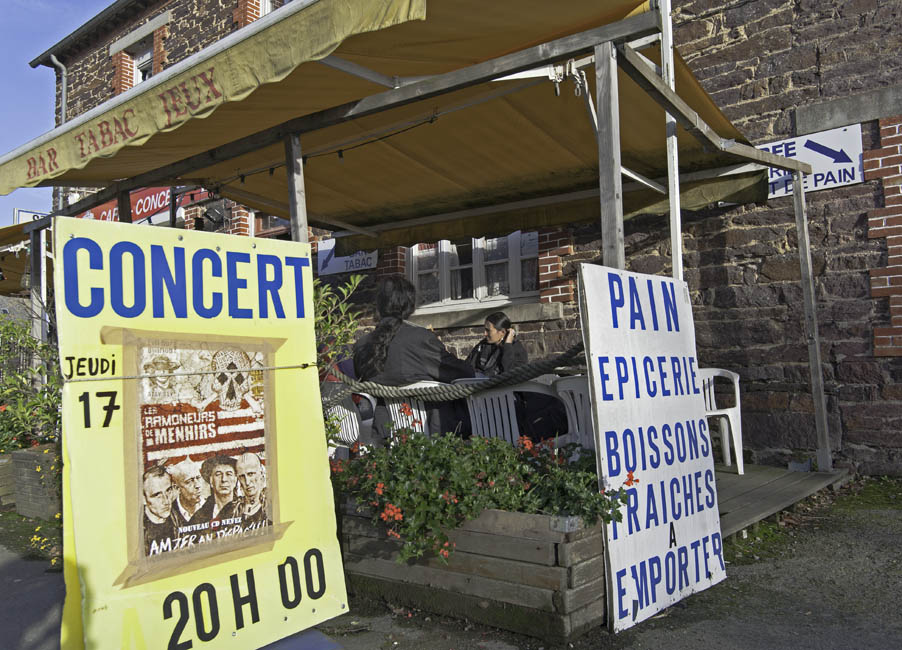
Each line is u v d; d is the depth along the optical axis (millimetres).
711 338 7094
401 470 3361
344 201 7246
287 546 2746
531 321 8195
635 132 5410
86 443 2285
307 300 3018
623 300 3471
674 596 3461
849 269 6402
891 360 6168
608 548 3117
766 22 6953
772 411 6707
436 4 3223
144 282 2510
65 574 2211
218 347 2676
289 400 2873
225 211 11250
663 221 7488
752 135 6977
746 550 4398
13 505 6402
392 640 3133
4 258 10445
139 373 2441
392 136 5457
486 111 5062
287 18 3162
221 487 2594
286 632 2658
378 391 4195
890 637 3100
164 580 2391
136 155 4957
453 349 8906
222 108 4172
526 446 3639
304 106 4348
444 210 7629
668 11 4488
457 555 3281
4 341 5273
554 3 3482
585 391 3938
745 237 6949
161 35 12547
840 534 4668
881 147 6277
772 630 3184
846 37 6527
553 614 2961
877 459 6203
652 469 3449
